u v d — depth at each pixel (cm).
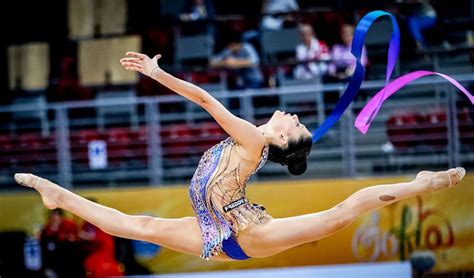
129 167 1834
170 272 1697
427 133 1780
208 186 853
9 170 1894
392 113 1825
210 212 855
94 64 2008
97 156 1822
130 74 1994
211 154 873
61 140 1788
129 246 1708
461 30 1978
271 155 874
